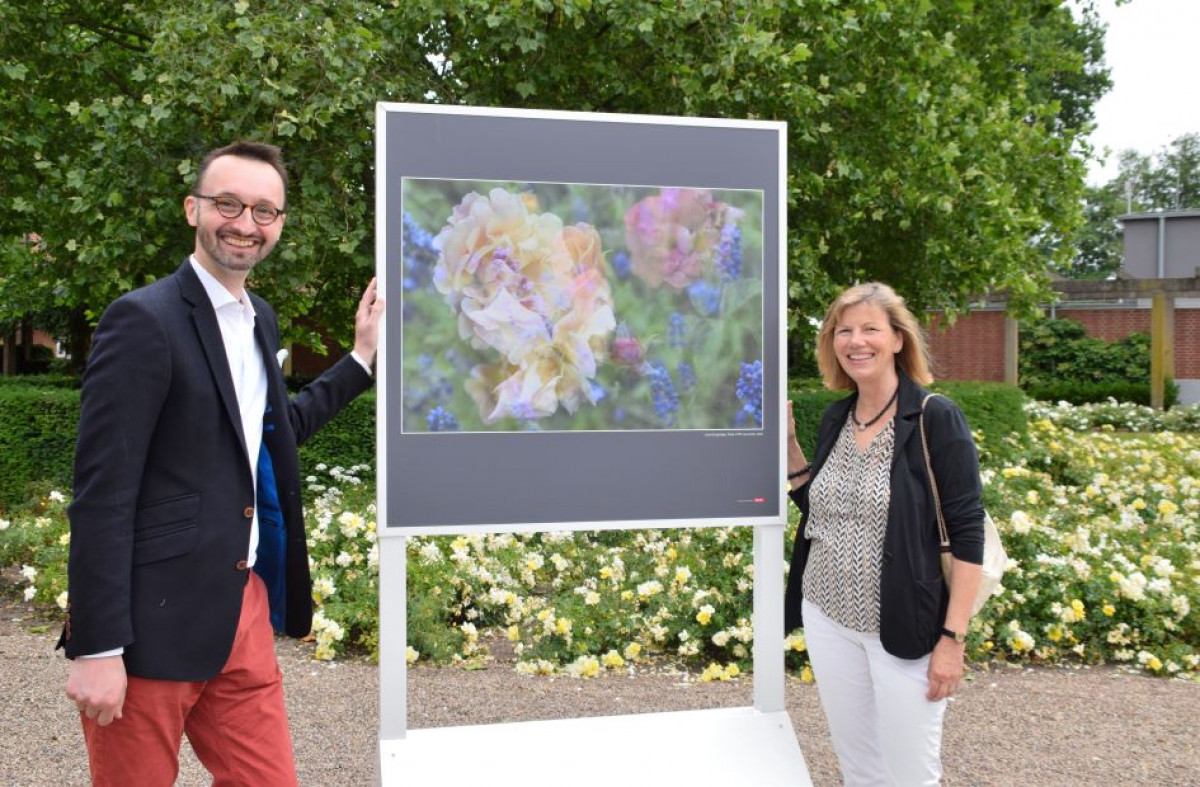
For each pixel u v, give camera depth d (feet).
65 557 19.51
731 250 10.65
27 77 26.16
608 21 24.58
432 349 9.85
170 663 7.01
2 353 76.43
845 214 29.45
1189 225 57.77
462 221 9.91
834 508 9.36
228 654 7.30
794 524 18.81
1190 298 66.39
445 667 16.24
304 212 23.12
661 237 10.45
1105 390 64.59
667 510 10.50
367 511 19.90
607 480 10.34
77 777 11.36
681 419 10.53
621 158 10.34
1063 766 12.25
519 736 9.89
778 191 10.76
